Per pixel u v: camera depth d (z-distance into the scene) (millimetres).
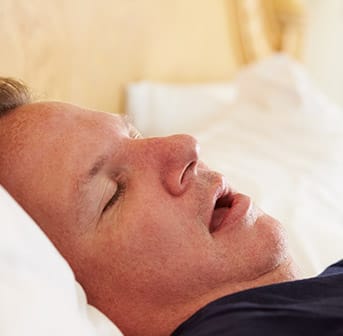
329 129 1676
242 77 1876
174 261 704
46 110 742
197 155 764
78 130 731
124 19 1750
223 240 729
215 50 2252
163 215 714
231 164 1437
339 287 679
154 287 702
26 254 544
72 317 536
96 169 720
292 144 1604
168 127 1796
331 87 2850
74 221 699
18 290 506
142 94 1779
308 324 591
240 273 725
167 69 2004
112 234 708
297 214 1187
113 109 1738
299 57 2627
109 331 635
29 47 1326
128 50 1791
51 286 546
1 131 728
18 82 841
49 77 1414
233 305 627
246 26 2369
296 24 2551
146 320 703
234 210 755
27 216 593
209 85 2090
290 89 1752
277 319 596
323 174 1458
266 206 1201
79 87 1563
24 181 691
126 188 740
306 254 1058
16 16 1275
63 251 699
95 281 707
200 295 709
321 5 2779
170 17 1980
